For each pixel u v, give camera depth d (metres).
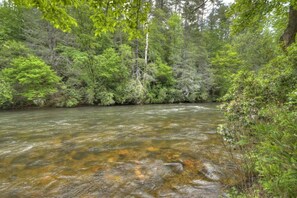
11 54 13.95
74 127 7.51
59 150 4.82
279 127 1.46
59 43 16.47
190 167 3.66
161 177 3.32
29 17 15.70
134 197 2.73
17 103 13.79
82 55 15.87
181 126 7.55
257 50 15.04
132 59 17.97
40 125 7.90
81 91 16.22
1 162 4.07
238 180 2.84
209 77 21.70
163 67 19.39
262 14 5.82
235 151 3.85
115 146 5.10
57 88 15.10
